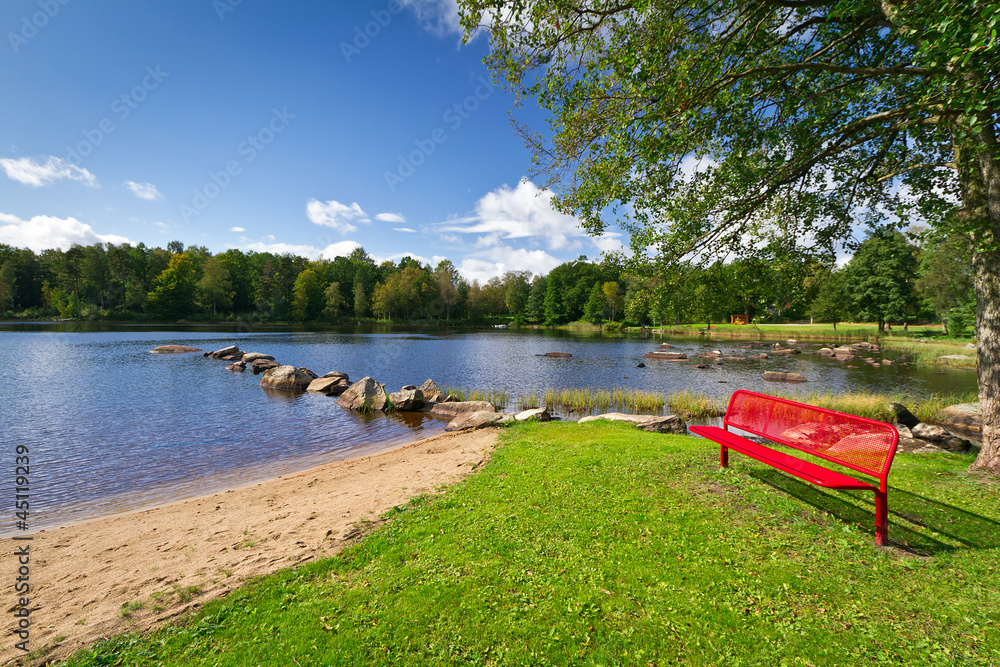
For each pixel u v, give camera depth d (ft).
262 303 318.45
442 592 12.50
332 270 362.94
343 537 17.01
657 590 12.23
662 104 21.03
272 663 10.08
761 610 11.27
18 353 118.21
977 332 21.94
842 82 24.59
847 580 12.42
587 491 19.83
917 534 14.98
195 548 17.58
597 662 9.73
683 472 21.58
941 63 15.60
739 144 25.57
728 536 15.08
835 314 176.96
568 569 13.43
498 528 16.48
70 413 54.34
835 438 17.13
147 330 225.15
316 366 106.52
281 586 13.48
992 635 10.07
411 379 89.20
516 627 10.89
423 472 26.63
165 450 40.09
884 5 18.74
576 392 67.62
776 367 109.09
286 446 42.06
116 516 23.57
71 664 10.48
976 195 20.76
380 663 9.93
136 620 12.37
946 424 47.67
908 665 9.29
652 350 157.58
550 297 354.95
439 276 363.15
